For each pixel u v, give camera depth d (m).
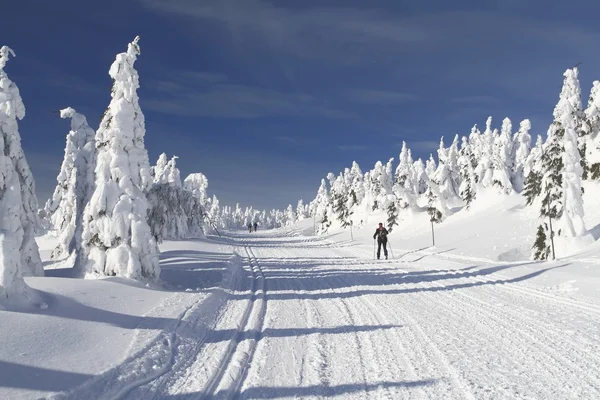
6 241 8.02
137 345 6.75
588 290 11.70
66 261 22.19
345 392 5.23
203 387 5.38
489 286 13.59
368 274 17.62
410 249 32.59
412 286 14.11
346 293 12.97
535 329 8.16
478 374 5.78
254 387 5.40
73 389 4.93
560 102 23.20
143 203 13.96
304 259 25.53
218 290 12.91
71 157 28.19
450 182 57.53
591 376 5.64
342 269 19.66
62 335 6.81
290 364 6.30
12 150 14.92
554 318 9.00
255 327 8.60
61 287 10.23
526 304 10.61
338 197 80.31
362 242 44.72
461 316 9.48
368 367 6.14
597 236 23.59
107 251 13.31
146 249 13.41
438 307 10.59
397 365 6.21
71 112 28.48
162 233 37.47
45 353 5.98
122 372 5.65
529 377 5.64
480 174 51.44
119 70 14.36
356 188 72.31
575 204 22.42
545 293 11.93
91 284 11.20
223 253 28.09
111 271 13.09
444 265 20.05
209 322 9.00
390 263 22.38
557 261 17.95
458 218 45.81
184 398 5.04
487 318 9.21
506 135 51.31
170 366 6.15
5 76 15.14
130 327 7.80
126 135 13.99
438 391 5.20
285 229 109.44
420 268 19.36
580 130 34.16
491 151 53.81
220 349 7.02
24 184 15.24
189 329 8.16
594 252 18.62
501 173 45.50
